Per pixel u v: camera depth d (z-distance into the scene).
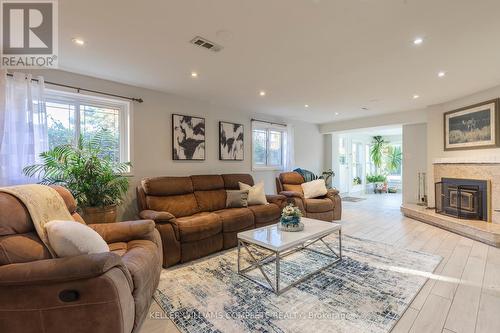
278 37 2.16
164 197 3.32
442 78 3.23
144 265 1.67
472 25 1.99
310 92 3.81
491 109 3.69
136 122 3.48
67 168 2.55
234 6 1.72
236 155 4.77
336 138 7.19
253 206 3.76
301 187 4.89
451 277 2.33
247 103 4.46
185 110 4.02
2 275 1.17
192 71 2.94
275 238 2.29
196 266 2.67
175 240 2.69
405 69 2.91
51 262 1.23
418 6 1.73
